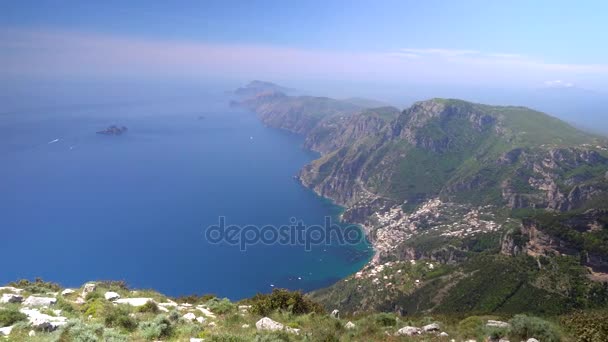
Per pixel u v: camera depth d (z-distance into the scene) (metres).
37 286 28.81
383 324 26.19
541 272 125.81
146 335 18.17
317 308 28.89
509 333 22.64
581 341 22.11
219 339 17.75
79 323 17.91
